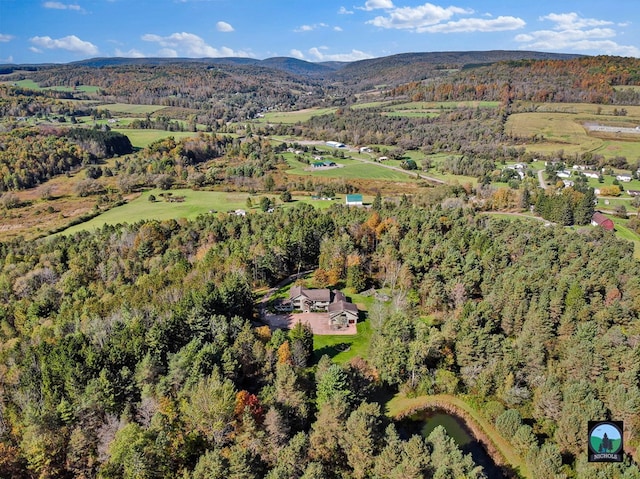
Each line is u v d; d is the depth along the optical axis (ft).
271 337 253.65
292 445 177.47
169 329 237.04
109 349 221.46
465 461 169.89
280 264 374.84
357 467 178.50
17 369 219.82
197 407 182.80
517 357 242.17
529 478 196.95
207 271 320.50
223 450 176.76
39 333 266.57
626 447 195.31
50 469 171.83
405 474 164.35
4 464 167.94
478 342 251.39
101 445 180.24
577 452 192.85
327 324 309.01
